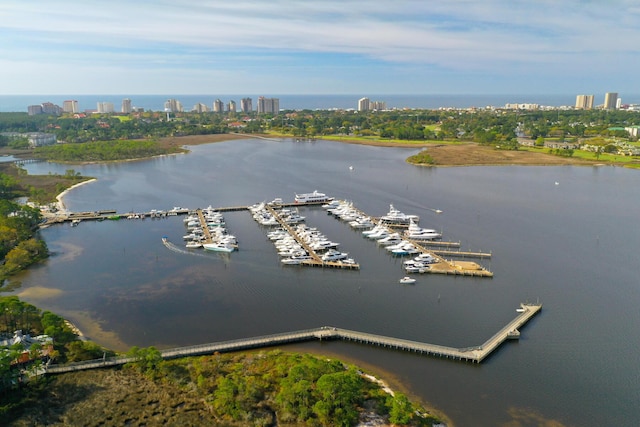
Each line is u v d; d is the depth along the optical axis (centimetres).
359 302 15225
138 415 9850
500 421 9812
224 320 13988
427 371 11538
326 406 9556
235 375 11006
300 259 18712
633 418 9950
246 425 9531
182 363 11588
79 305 14912
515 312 14550
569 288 16250
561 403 10394
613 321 13988
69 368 11281
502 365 11794
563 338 13050
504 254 19550
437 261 18562
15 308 12419
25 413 9869
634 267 18075
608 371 11550
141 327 13575
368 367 11694
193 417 9788
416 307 14888
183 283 16612
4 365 10344
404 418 9369
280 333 13188
